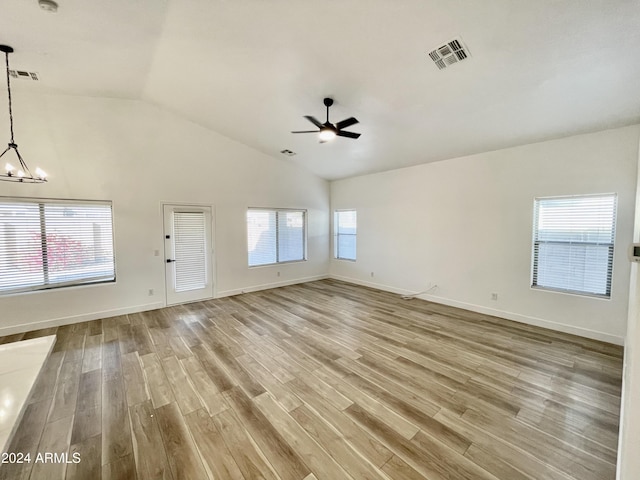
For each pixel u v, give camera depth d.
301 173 6.81
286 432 2.02
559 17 2.04
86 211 4.27
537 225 4.01
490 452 1.84
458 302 4.89
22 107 3.79
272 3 2.32
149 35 2.77
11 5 2.30
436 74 2.85
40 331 3.85
